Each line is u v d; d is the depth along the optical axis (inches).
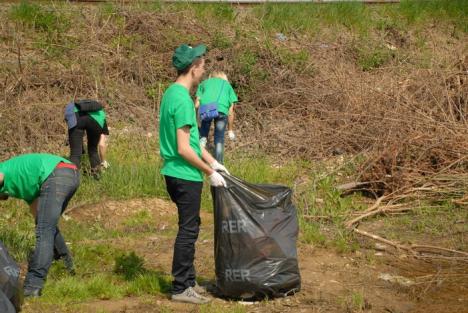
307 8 895.1
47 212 321.7
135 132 650.2
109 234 435.5
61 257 358.3
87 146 532.7
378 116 620.4
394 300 341.4
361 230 457.7
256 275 319.6
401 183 523.2
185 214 316.8
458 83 678.5
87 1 826.2
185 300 322.3
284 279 323.9
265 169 577.6
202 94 561.9
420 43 892.0
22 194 327.0
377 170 535.5
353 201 520.4
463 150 553.3
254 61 734.5
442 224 473.1
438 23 952.9
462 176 528.4
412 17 946.1
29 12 768.9
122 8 792.9
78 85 686.5
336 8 901.2
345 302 328.2
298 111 689.6
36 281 324.5
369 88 667.4
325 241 426.3
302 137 639.1
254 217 319.3
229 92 567.5
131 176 522.9
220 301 327.0
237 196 319.0
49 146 601.0
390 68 782.5
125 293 336.5
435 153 551.8
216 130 557.6
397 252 419.5
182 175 312.2
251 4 892.0
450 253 420.5
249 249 318.7
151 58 751.1
